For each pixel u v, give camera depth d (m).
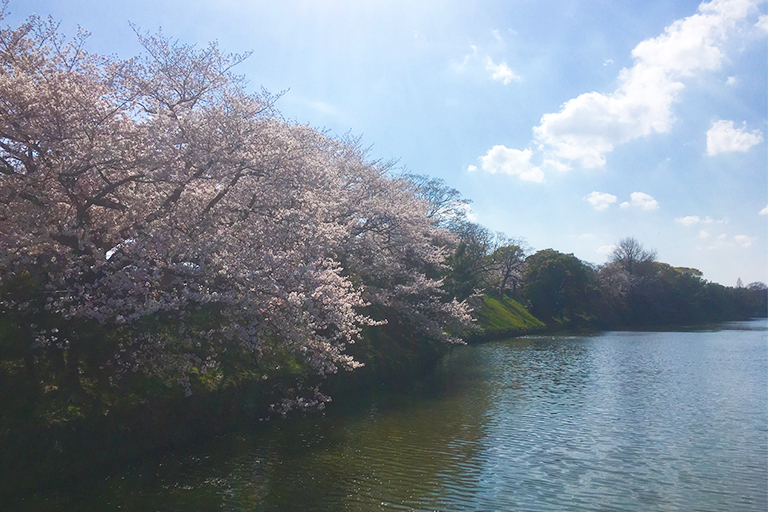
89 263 13.53
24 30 13.55
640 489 12.93
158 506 10.97
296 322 15.84
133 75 14.83
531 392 25.34
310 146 24.16
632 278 107.69
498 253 79.69
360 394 23.34
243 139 15.28
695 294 118.25
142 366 14.33
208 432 15.24
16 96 12.22
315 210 17.19
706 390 26.34
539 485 13.08
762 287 176.25
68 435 11.59
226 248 14.90
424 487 12.72
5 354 12.10
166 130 14.43
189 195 14.98
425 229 34.50
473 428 18.22
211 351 15.98
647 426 18.92
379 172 32.78
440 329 34.78
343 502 11.65
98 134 13.55
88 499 11.03
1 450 10.48
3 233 12.54
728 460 15.20
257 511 11.00
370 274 30.44
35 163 13.12
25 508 10.34
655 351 46.22
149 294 13.66
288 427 17.17
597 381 28.95
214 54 16.23
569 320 92.44
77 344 13.42
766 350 47.16
